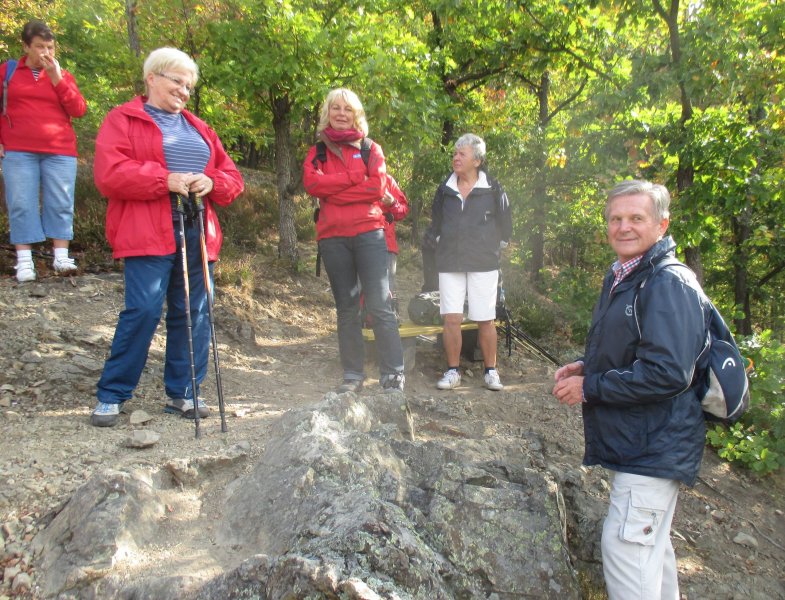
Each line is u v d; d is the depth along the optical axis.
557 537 3.02
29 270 5.97
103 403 3.79
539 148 11.17
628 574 2.64
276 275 8.30
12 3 10.53
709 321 2.63
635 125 7.48
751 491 5.03
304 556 2.38
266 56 7.30
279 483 2.88
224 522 2.88
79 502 2.77
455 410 4.95
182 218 3.74
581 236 12.06
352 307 4.75
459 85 11.55
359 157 4.50
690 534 4.36
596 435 2.76
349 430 3.36
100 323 5.55
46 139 5.84
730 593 3.87
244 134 11.35
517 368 6.39
